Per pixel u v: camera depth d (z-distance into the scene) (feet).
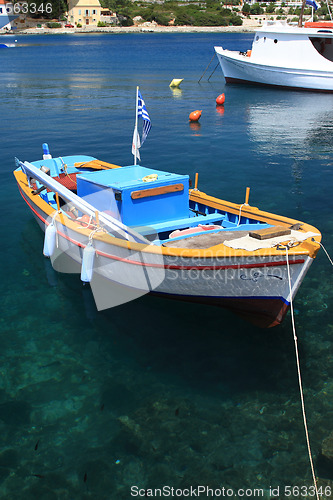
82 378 18.43
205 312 22.88
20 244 30.17
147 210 23.29
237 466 14.93
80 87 105.09
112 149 53.16
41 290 24.84
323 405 17.21
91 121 68.90
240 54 114.73
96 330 21.42
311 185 41.24
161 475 14.67
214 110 80.02
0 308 23.12
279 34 101.14
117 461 15.08
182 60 173.88
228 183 41.65
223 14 491.31
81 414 16.78
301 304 23.53
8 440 15.76
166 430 16.17
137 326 21.75
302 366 19.20
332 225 32.35
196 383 18.25
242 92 100.94
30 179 31.12
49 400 17.37
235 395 17.67
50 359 19.48
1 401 17.29
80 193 25.81
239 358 19.66
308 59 99.96
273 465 14.97
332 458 15.16
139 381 18.33
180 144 56.18
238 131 63.46
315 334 21.18
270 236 19.62
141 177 24.44
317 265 27.30
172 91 101.24
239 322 22.16
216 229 23.31
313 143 56.80
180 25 472.03
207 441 15.79
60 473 14.70
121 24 467.93
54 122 67.92
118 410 16.96
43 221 28.48
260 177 43.52
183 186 24.11
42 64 161.27
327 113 77.30
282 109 81.15
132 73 133.49
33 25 430.61
